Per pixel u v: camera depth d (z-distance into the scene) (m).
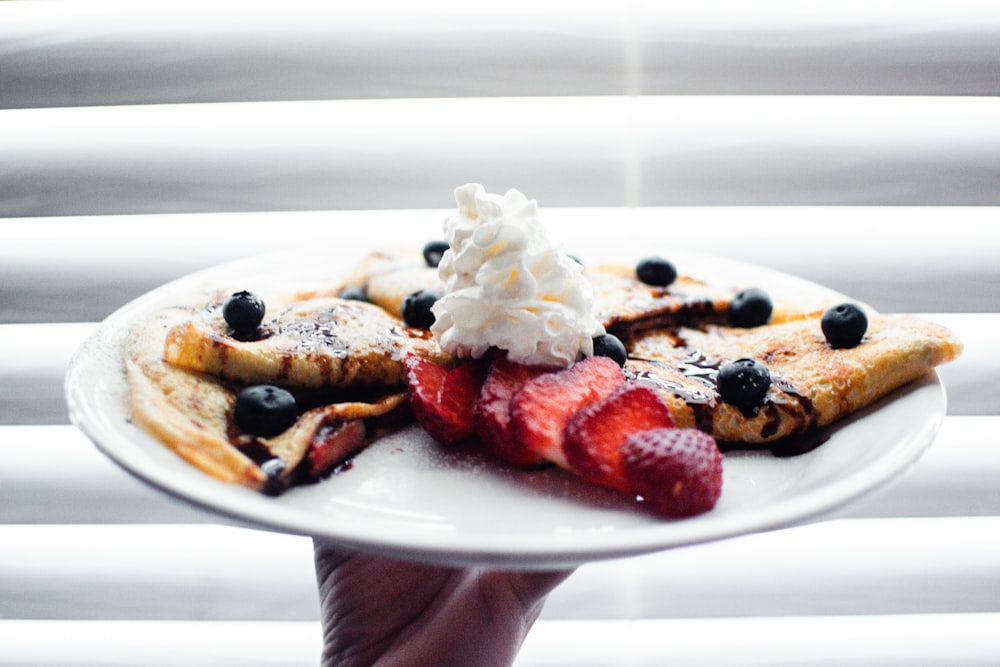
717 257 0.50
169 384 0.36
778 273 0.47
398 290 0.44
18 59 0.54
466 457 0.37
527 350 0.38
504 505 0.34
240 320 0.39
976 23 0.53
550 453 0.35
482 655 0.37
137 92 0.55
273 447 0.35
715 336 0.43
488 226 0.38
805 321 0.43
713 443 0.34
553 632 0.58
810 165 0.55
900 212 0.56
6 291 0.56
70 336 0.57
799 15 0.54
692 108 0.56
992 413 0.55
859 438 0.36
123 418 0.34
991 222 0.55
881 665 0.57
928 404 0.36
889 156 0.54
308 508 0.34
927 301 0.55
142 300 0.42
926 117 0.54
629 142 0.56
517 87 0.55
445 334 0.39
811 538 0.57
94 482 0.57
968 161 0.54
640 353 0.41
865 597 0.56
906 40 0.54
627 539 0.29
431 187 0.56
